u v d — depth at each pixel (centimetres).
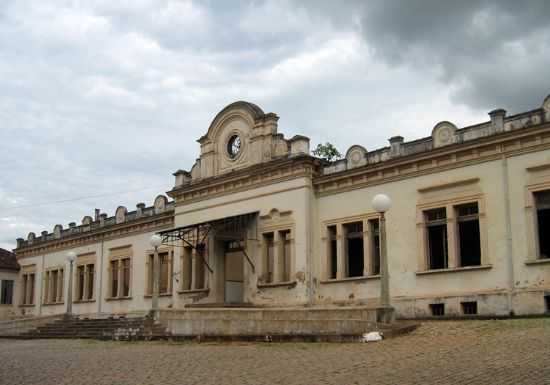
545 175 2244
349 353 1591
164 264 3869
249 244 3136
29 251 5162
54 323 3375
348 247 2867
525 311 2228
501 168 2358
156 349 2062
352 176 2827
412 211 2614
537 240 2253
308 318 2103
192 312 2480
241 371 1407
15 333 3519
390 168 2692
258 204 3133
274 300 2984
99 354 1986
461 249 2480
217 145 3419
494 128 2383
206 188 3400
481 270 2377
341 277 2827
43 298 4912
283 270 2998
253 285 3089
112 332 2731
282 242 3020
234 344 2050
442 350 1512
